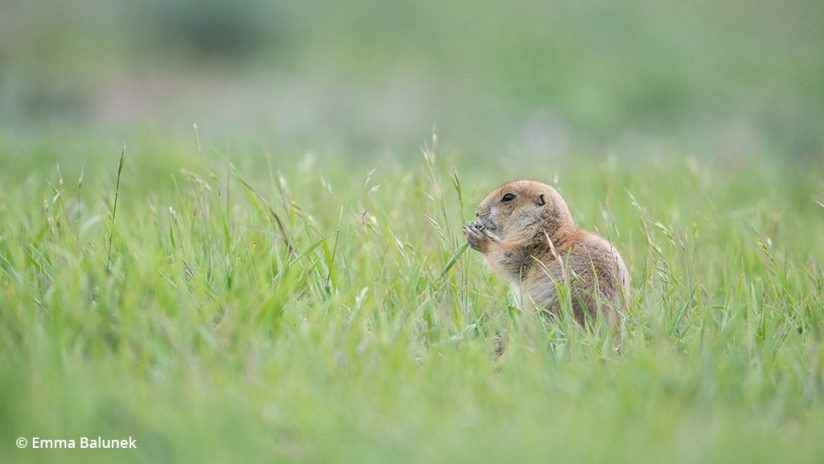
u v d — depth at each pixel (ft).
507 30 179.83
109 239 48.11
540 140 126.82
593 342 43.27
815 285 51.19
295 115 130.00
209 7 163.63
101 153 84.48
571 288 49.42
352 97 142.31
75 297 41.55
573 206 63.67
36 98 130.21
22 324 40.93
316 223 54.08
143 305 42.45
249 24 165.07
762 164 97.25
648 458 33.37
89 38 160.45
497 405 37.19
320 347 39.88
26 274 44.96
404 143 119.55
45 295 43.19
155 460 33.76
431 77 155.74
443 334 43.80
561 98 146.61
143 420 35.06
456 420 35.91
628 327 45.80
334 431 34.78
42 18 164.55
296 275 46.75
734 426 35.86
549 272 51.31
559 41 175.11
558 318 47.37
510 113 139.64
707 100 150.71
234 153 87.10
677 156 101.35
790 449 34.17
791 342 44.50
